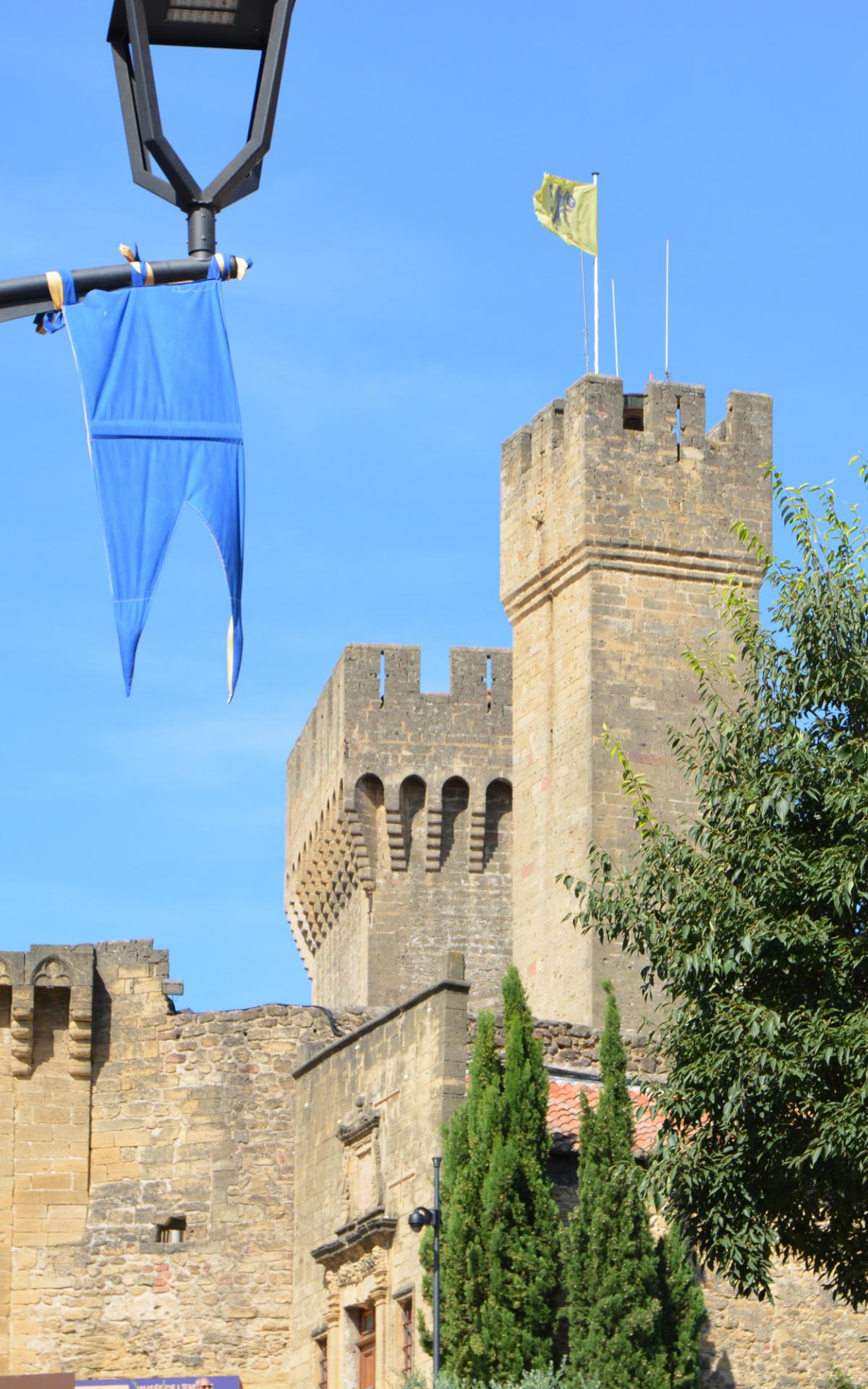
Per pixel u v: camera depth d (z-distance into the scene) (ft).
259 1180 155.22
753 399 218.59
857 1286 105.29
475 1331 117.80
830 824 104.78
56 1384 139.33
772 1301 109.50
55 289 43.88
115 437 44.70
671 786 207.31
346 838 260.62
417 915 257.75
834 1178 101.96
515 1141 121.80
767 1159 102.12
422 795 260.21
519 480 225.15
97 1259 156.56
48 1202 157.99
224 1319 153.17
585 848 204.33
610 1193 120.67
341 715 261.03
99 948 162.81
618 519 211.82
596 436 213.25
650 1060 147.43
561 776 210.59
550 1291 119.75
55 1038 160.66
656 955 107.65
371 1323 135.03
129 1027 161.27
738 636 111.55
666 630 211.00
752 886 103.19
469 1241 119.65
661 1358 118.83
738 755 108.37
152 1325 154.40
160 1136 158.61
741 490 215.92
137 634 44.32
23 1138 158.81
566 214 220.43
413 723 260.62
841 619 105.29
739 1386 130.11
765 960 102.68
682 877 107.34
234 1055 158.61
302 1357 147.02
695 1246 118.73
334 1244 138.51
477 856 258.78
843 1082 99.86
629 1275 119.44
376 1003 254.68
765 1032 99.66
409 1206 129.80
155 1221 156.66
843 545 108.17
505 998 126.00
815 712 106.01
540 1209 120.88
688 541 213.05
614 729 207.10
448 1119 126.93
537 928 210.79
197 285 44.88
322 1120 147.64
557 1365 120.26
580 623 211.00
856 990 102.32
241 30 41.75
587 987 198.29
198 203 43.86
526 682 220.02
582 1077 142.20
